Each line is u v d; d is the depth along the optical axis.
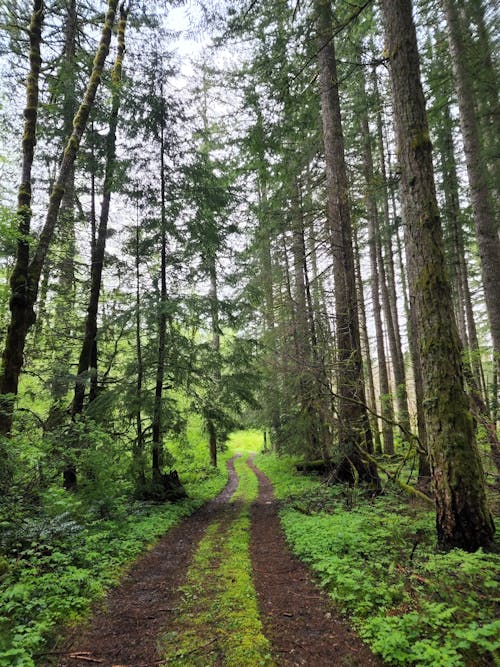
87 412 9.63
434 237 5.25
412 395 20.66
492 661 2.86
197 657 3.27
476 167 9.09
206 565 5.56
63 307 13.17
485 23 8.46
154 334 11.22
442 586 3.79
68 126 11.19
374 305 16.39
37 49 8.41
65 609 4.01
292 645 3.39
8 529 5.28
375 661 3.05
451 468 4.84
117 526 7.01
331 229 10.30
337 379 9.12
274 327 14.24
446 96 11.12
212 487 13.77
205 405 10.98
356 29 9.20
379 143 15.57
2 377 7.28
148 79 11.03
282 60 8.70
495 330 8.77
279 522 7.80
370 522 6.13
